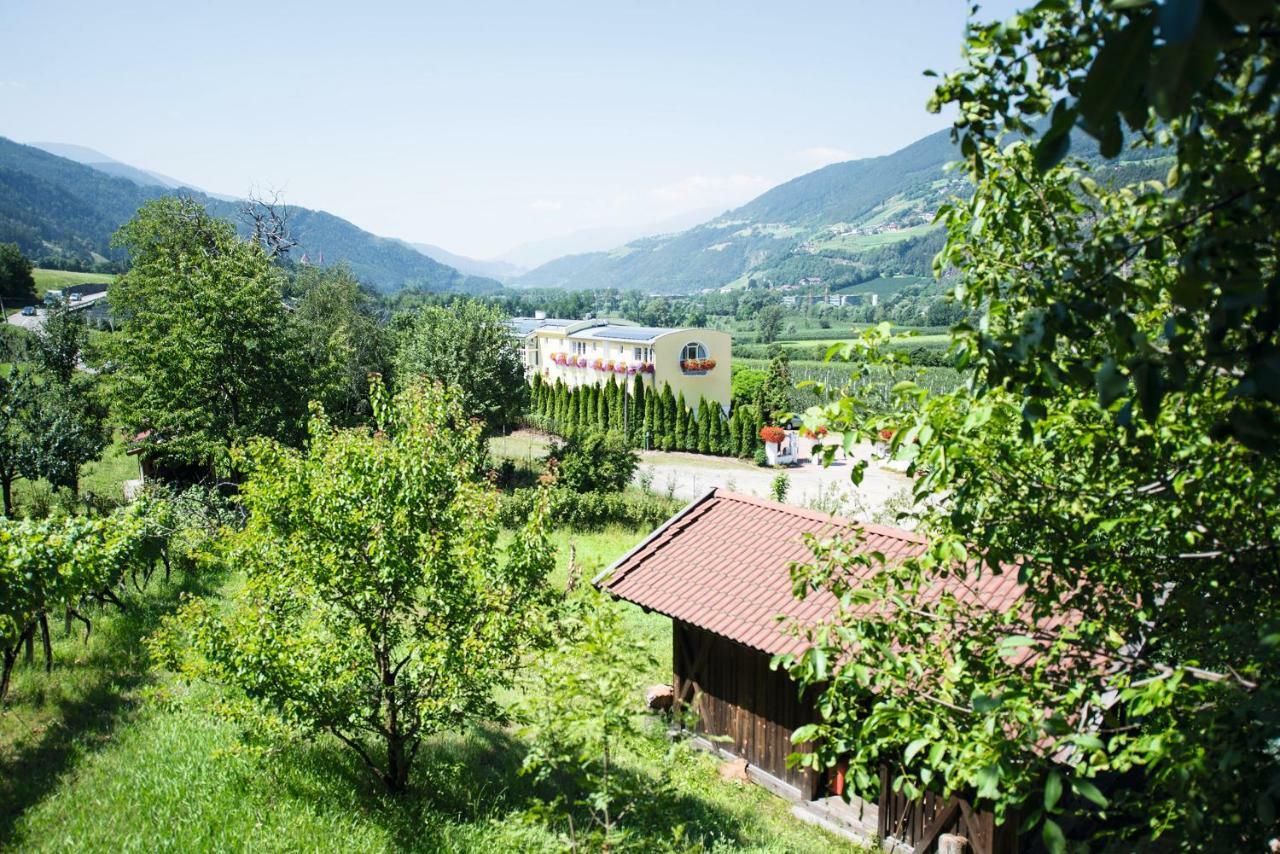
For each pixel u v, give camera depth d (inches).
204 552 422.6
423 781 415.2
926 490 186.7
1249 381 82.4
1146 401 92.7
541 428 2241.6
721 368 2421.3
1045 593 184.2
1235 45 70.6
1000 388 154.0
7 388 1040.8
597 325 2674.7
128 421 1076.5
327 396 1155.9
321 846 331.9
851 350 190.4
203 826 337.1
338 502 377.1
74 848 318.3
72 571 469.4
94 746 417.1
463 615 385.4
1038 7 93.0
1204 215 97.6
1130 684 162.9
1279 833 119.0
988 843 414.6
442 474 395.2
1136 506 170.4
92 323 2349.9
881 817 458.9
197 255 1130.0
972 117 133.9
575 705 260.4
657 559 601.6
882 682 181.8
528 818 278.2
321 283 2298.2
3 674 460.1
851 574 207.5
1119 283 107.8
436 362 1480.1
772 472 1781.5
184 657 381.1
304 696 359.3
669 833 291.3
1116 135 65.2
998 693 159.9
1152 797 150.0
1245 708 116.8
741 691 541.3
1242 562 153.8
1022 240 166.1
